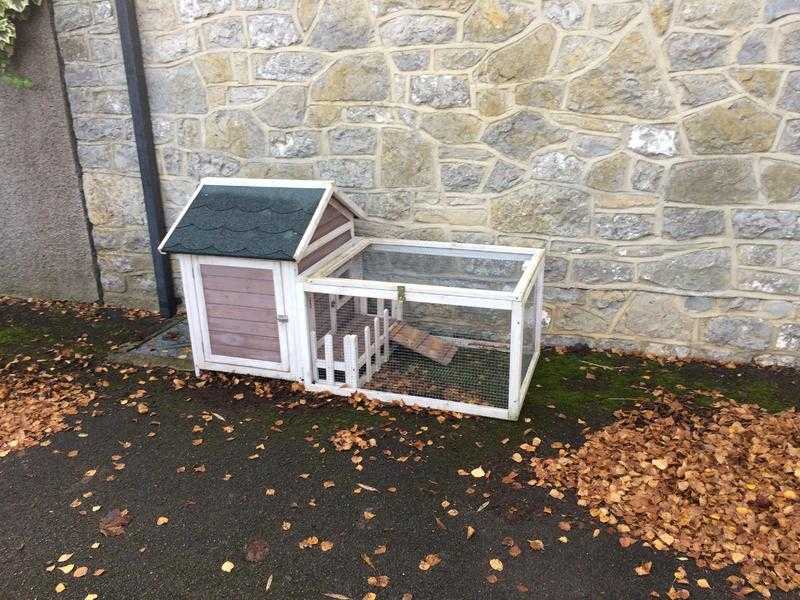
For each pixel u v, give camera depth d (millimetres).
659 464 3068
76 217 5215
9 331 4945
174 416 3678
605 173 3963
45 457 3330
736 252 3898
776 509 2777
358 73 4180
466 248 4066
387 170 4324
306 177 4504
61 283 5492
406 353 4039
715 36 3578
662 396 3729
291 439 3412
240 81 4430
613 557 2574
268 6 4211
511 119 4016
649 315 4172
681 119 3754
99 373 4223
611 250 4098
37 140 5055
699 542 2619
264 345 3875
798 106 3570
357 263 4195
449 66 4012
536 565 2545
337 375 3961
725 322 4051
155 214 4844
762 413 3531
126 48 4469
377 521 2801
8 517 2896
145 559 2629
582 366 4129
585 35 3760
